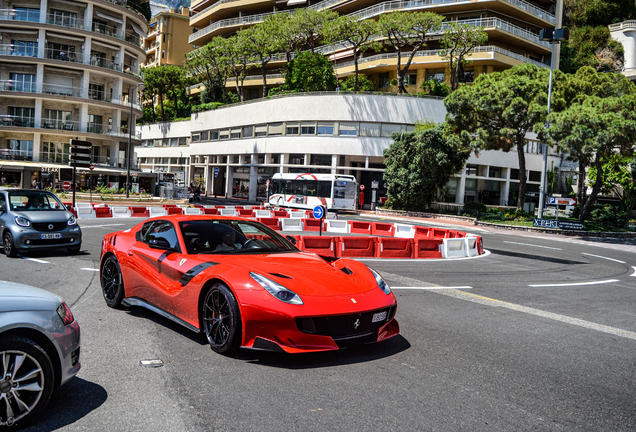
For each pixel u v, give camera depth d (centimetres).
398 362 442
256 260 480
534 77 3155
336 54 5703
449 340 525
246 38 5431
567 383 409
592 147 2428
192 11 8675
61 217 1059
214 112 5897
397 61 4778
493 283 956
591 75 3250
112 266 620
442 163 3409
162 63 8744
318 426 306
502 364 452
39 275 827
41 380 298
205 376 388
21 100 4619
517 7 4841
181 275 491
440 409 341
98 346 458
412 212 3600
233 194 5712
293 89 5116
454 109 3077
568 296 862
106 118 4978
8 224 1009
